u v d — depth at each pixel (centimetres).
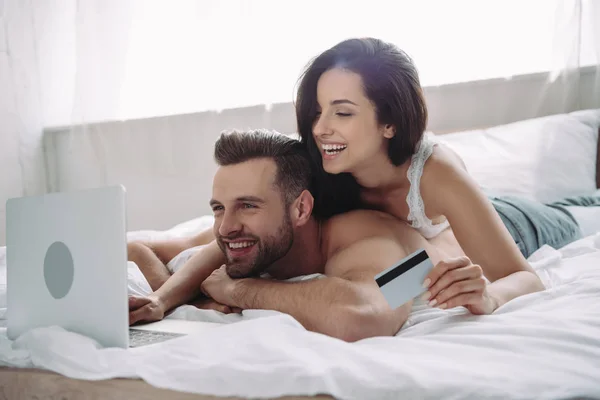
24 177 290
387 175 125
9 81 287
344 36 244
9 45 287
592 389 61
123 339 84
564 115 214
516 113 232
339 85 114
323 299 91
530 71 230
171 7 265
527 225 158
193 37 262
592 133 211
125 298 85
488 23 231
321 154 121
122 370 74
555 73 222
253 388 65
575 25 218
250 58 254
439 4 234
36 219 98
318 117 121
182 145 268
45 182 297
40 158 295
